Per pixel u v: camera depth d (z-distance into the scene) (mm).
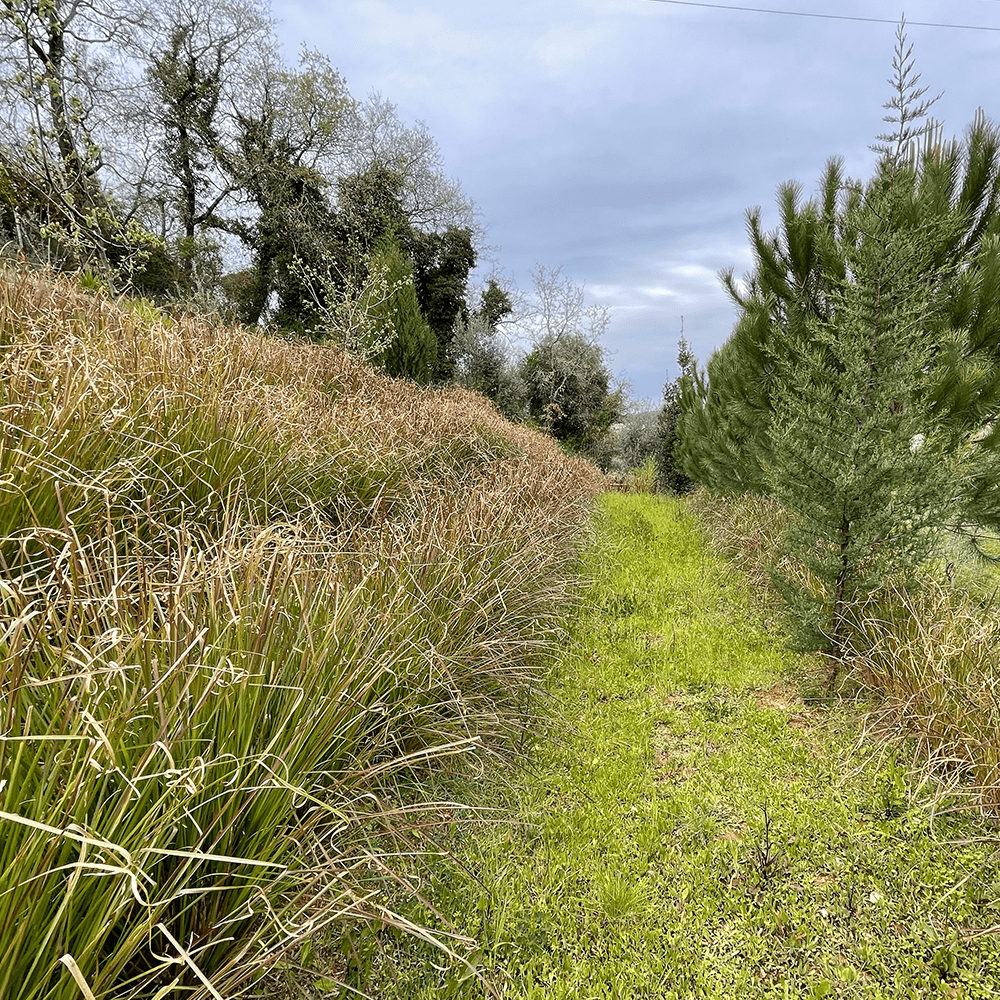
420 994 1543
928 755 2588
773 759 2766
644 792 2512
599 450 21719
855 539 3326
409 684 2316
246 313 18984
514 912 1841
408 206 21219
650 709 3225
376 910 1701
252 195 19453
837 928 1848
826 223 4906
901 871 2066
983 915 1884
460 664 2551
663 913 1898
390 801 1997
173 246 16375
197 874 1292
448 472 5020
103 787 1144
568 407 20562
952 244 4199
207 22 18078
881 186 3693
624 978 1659
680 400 12531
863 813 2371
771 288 5543
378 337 10531
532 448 8109
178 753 1293
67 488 2105
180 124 18156
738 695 3412
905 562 3318
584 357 20891
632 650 3928
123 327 4094
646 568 5934
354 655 1954
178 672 1371
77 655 1369
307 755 1647
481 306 22109
